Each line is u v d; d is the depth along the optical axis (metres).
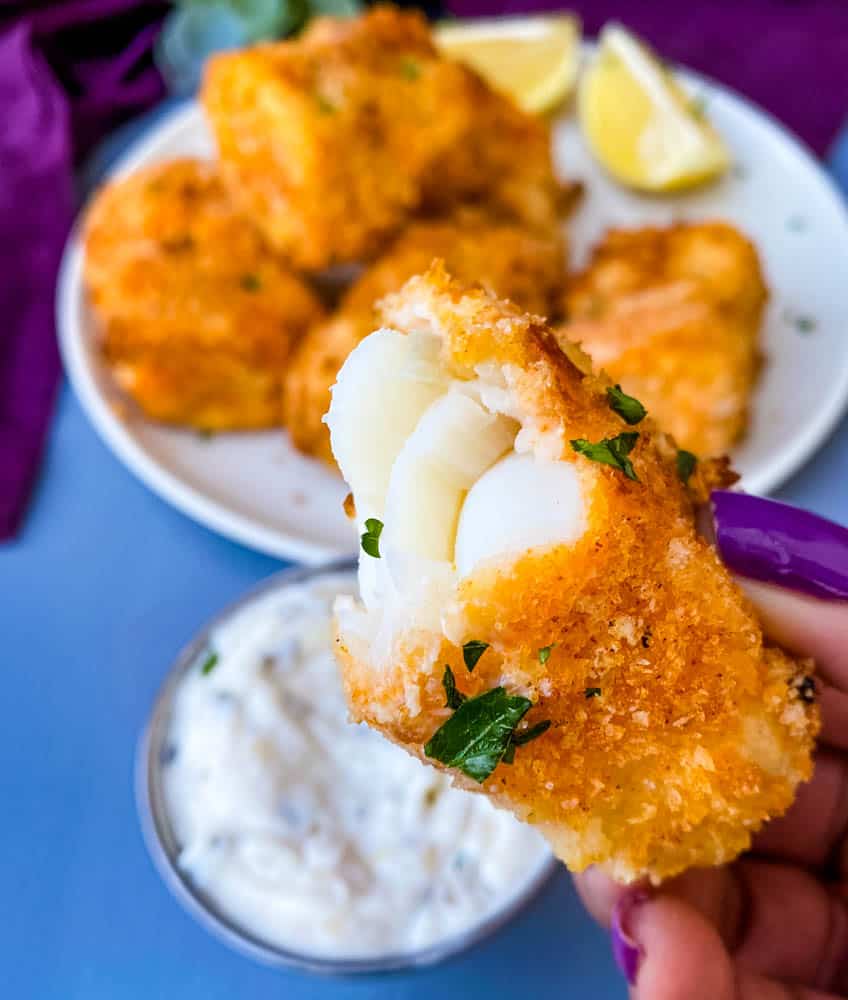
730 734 0.20
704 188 0.40
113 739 0.32
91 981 0.28
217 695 0.27
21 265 0.39
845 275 0.37
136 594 0.34
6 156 0.40
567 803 0.20
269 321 0.35
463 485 0.19
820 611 0.21
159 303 0.35
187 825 0.26
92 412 0.35
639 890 0.22
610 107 0.41
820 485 0.34
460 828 0.25
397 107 0.36
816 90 0.42
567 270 0.39
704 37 0.44
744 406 0.34
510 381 0.19
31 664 0.33
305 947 0.25
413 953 0.24
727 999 0.21
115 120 0.43
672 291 0.35
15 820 0.31
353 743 0.26
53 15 0.43
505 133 0.38
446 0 0.46
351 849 0.25
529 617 0.18
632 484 0.19
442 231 0.36
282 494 0.35
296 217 0.36
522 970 0.28
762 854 0.26
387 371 0.20
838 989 0.25
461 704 0.19
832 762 0.25
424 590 0.19
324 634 0.27
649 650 0.19
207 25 0.42
